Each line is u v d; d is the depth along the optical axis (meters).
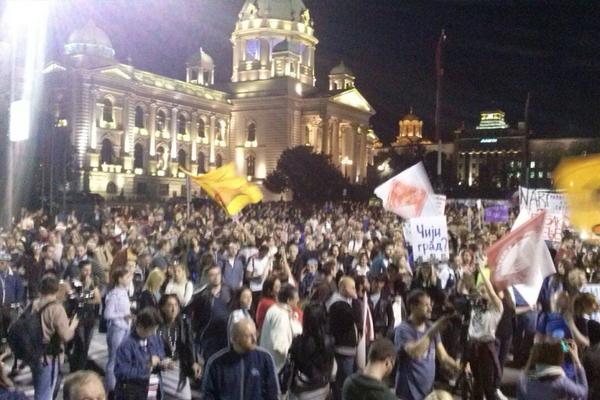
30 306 8.86
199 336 10.10
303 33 115.94
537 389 6.17
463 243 17.89
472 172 145.38
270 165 106.56
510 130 141.38
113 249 17.48
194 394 10.65
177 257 16.38
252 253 16.34
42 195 54.84
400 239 17.81
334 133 111.25
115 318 9.98
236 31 116.06
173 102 97.62
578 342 8.92
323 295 10.73
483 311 9.39
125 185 87.56
